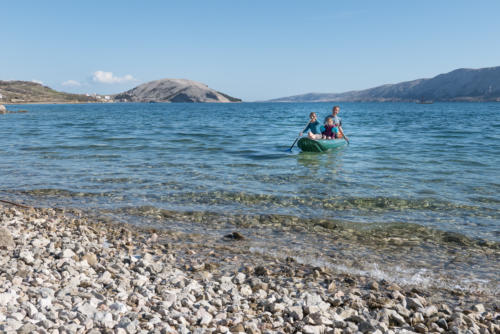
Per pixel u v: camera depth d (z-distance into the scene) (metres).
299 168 12.38
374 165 12.83
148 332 3.33
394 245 6.32
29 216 7.50
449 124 36.06
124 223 7.38
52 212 7.92
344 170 12.00
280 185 10.06
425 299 4.54
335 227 7.14
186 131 27.22
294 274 5.16
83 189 9.76
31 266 4.85
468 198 8.70
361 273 5.29
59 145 18.08
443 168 12.13
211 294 4.36
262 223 7.39
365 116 60.28
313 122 17.00
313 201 8.66
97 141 19.89
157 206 8.39
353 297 4.41
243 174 11.44
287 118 52.38
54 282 4.36
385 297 4.45
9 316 3.34
